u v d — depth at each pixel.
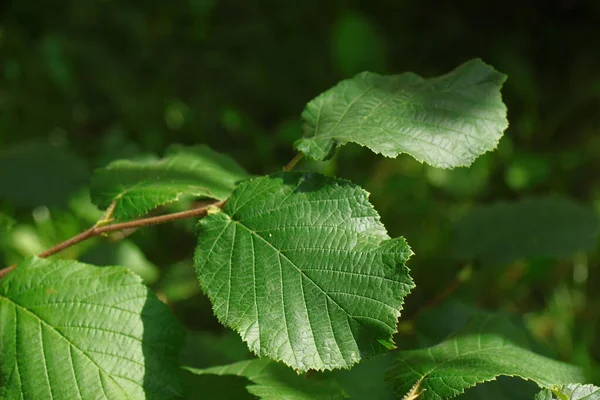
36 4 1.52
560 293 1.25
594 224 0.80
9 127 1.39
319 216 0.60
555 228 0.80
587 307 1.25
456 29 1.94
